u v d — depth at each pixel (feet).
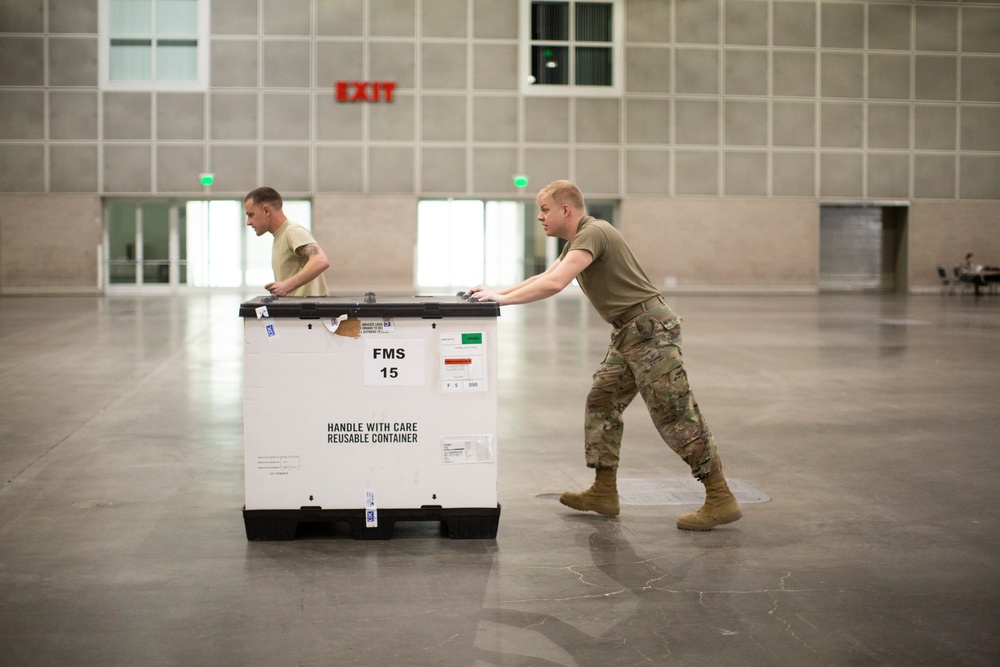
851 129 107.65
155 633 11.55
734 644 11.28
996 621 12.09
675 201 105.09
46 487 18.93
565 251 16.49
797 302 88.99
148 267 100.17
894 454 22.57
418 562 14.37
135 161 98.63
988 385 34.12
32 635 11.49
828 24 106.32
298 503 15.35
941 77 108.58
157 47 98.43
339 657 10.84
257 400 15.23
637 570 14.02
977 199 110.11
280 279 20.03
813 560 14.56
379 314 15.08
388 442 15.33
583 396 31.53
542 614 12.21
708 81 104.88
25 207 98.07
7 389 31.89
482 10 101.19
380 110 100.83
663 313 16.05
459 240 103.35
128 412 27.63
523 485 19.47
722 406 29.58
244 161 99.66
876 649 11.18
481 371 15.33
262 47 99.09
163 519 16.70
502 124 102.27
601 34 103.19
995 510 17.57
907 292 109.70
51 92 97.66
